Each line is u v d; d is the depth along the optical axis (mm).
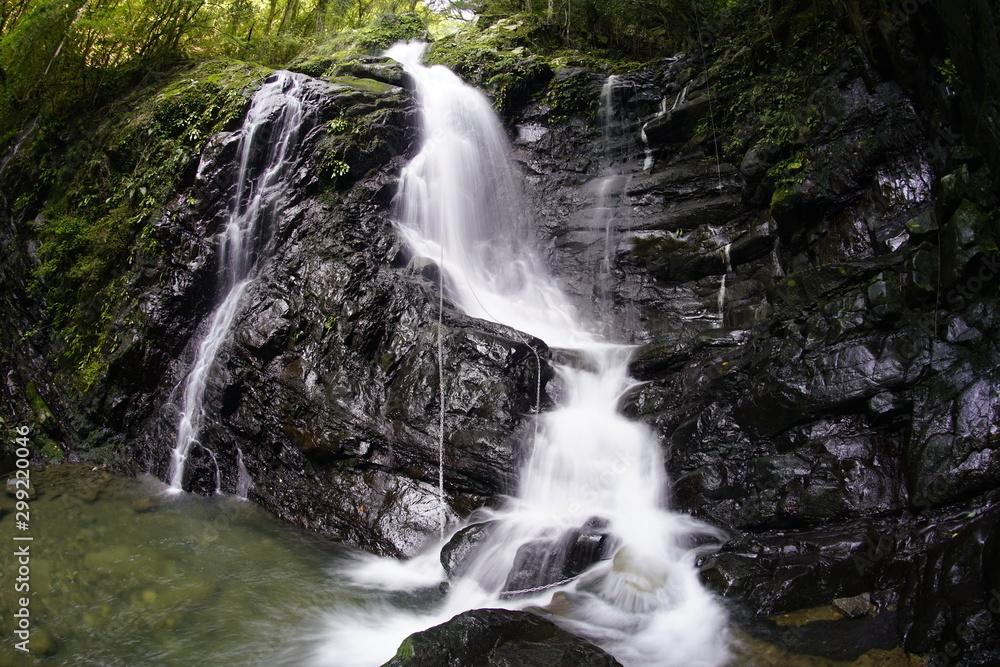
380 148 8859
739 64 8555
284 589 5445
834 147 7148
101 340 8023
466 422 6418
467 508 6137
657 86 9828
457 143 9781
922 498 4602
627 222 8828
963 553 4188
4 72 9781
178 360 7891
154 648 4676
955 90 5777
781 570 4680
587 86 10039
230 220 8258
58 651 4609
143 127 8938
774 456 5363
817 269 6305
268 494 6852
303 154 8547
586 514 5727
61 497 6824
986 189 5113
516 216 9734
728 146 8523
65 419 7875
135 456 7578
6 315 8781
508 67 10469
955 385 4816
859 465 5023
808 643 4285
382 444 6578
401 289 7445
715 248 8094
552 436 6273
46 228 9008
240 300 7844
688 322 7895
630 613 4727
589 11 11672
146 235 8219
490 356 6707
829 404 5305
